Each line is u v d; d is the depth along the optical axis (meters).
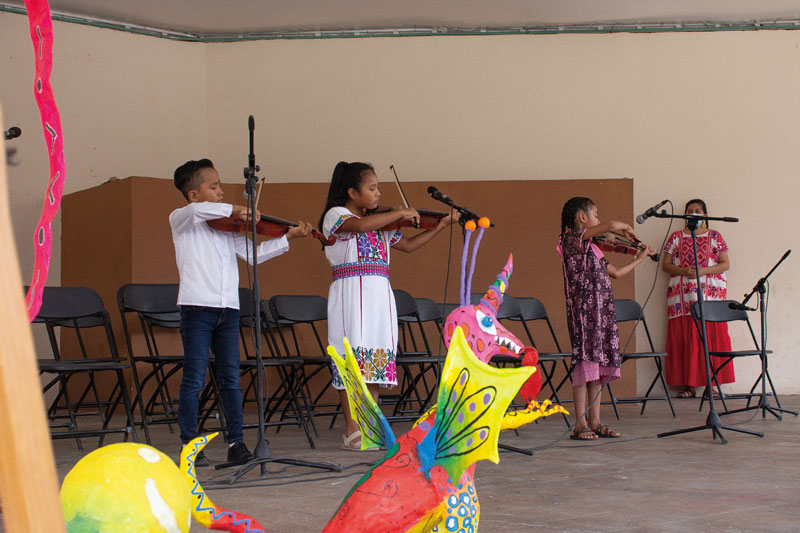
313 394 6.56
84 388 6.26
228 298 3.52
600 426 4.56
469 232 1.55
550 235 6.77
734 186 7.88
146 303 4.44
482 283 6.72
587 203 4.54
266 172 7.86
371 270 3.96
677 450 3.96
